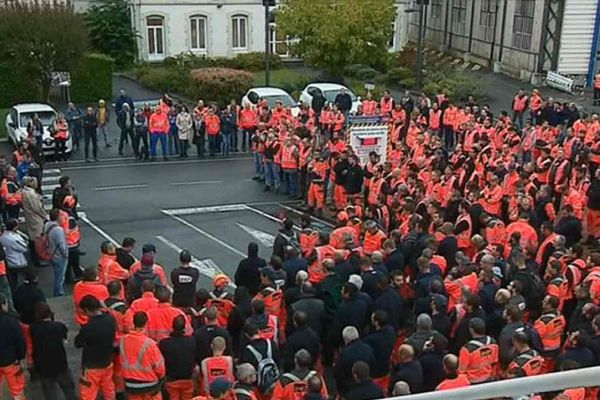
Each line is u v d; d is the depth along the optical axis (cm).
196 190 2241
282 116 2652
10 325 888
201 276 1571
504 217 1569
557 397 581
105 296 968
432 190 1700
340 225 1449
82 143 2777
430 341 840
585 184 1677
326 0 3772
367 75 4097
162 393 905
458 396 255
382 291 1018
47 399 911
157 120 2575
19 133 2603
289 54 4338
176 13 4422
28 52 3178
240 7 4512
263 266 1156
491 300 1011
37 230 1532
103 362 880
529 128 2289
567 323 1093
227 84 3503
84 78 3559
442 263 1171
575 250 1173
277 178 2205
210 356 861
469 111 2689
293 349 894
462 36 4672
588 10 3875
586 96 3756
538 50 3966
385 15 3797
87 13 4228
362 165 2034
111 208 2048
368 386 752
